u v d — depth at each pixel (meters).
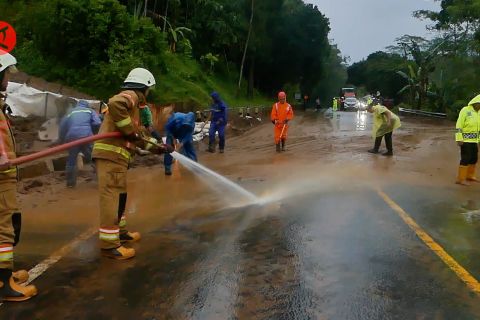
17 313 3.56
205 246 5.09
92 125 8.86
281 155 12.85
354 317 3.47
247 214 6.43
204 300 3.78
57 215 6.42
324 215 6.34
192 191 8.01
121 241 5.23
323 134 18.62
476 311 3.55
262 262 4.59
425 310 3.58
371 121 26.78
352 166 10.74
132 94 4.71
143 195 7.69
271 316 3.50
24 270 4.25
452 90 32.03
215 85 31.44
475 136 8.66
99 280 4.17
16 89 12.16
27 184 7.97
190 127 9.93
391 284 4.05
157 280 4.17
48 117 11.88
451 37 32.12
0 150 3.58
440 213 6.48
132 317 3.50
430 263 4.55
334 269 4.39
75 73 16.50
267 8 39.69
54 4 16.22
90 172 9.46
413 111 35.78
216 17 32.69
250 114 26.98
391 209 6.66
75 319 3.47
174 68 24.00
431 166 10.85
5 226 3.76
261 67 44.62
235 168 10.65
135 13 21.97
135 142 4.92
